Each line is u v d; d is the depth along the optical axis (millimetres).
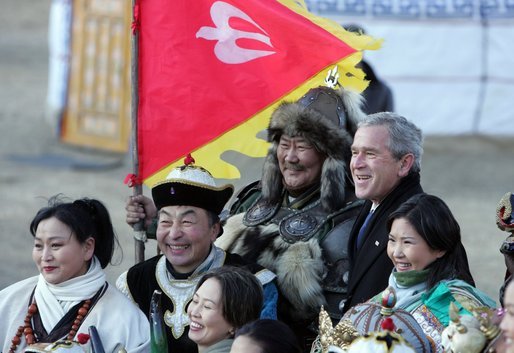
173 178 11273
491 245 26344
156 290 11555
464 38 40938
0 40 65750
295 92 12695
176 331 11258
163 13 12719
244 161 34281
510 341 8250
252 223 12633
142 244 12703
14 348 10859
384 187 11125
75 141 42188
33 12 74688
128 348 10680
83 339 10328
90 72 41906
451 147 40219
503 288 10008
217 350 9945
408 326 9320
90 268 11055
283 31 12359
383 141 11070
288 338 9086
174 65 12758
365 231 11258
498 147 40531
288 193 12672
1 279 22969
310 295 11688
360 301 11000
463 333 8656
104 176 36188
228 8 12555
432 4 40344
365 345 8234
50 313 10852
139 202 12750
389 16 40125
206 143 12820
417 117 41469
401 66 40812
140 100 12891
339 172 12086
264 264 12109
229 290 10008
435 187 33875
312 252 11867
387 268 10914
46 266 10820
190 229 11281
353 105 12352
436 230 9891
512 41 40969
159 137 12867
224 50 12656
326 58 12281
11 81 53875
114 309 10891
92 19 41969
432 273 9977
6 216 29234
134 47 12805
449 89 41438
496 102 41625
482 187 34031
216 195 11414
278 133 12328
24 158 38500
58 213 10844
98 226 11188
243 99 12695
